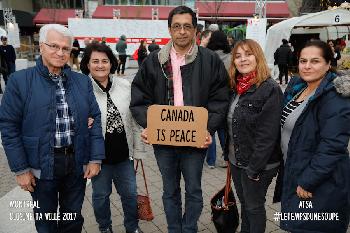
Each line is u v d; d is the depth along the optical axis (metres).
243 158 2.78
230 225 3.14
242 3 31.59
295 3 31.09
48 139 2.43
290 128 2.57
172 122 2.84
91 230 3.58
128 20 22.75
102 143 2.71
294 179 2.49
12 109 2.36
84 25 22.83
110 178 3.15
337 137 2.25
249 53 2.68
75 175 2.59
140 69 2.99
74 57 15.52
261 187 2.80
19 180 2.43
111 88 3.06
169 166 3.02
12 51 12.63
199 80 2.82
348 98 2.28
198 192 3.03
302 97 2.61
